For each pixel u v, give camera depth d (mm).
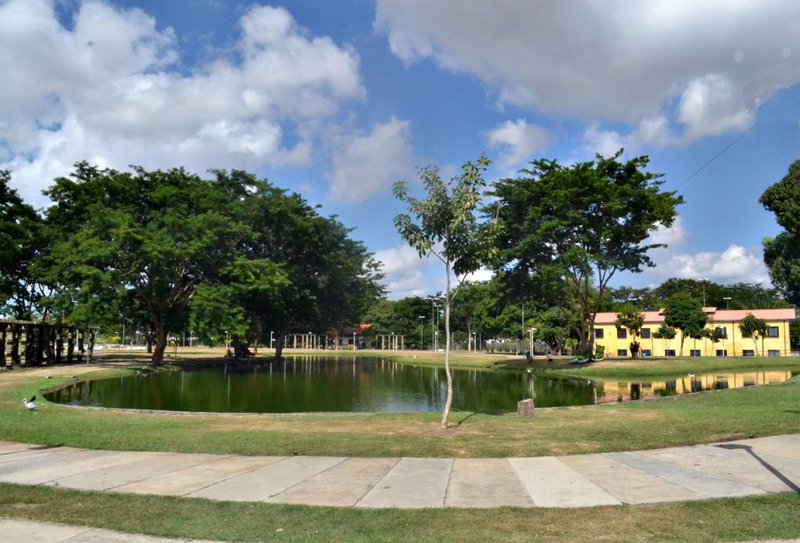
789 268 41000
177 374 40844
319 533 6113
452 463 9586
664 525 6125
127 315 48938
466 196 13375
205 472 9055
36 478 8703
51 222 46875
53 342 47406
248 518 6664
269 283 46719
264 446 11156
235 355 56875
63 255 39812
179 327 48344
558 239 42125
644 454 9945
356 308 70375
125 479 8617
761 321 61312
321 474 8875
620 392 28141
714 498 7090
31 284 51812
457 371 46031
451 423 14461
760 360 47906
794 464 8852
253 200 53312
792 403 17047
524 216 42938
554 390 29531
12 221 44594
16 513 6914
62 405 19047
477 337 106250
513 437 11953
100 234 40875
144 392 27844
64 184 45281
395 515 6703
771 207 41562
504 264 42531
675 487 7699
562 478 8406
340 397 26422
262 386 31906
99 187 45594
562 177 39656
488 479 8445
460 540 5836
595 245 42031
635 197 39406
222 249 48094
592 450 10398
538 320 72375
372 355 77875
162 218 43750
